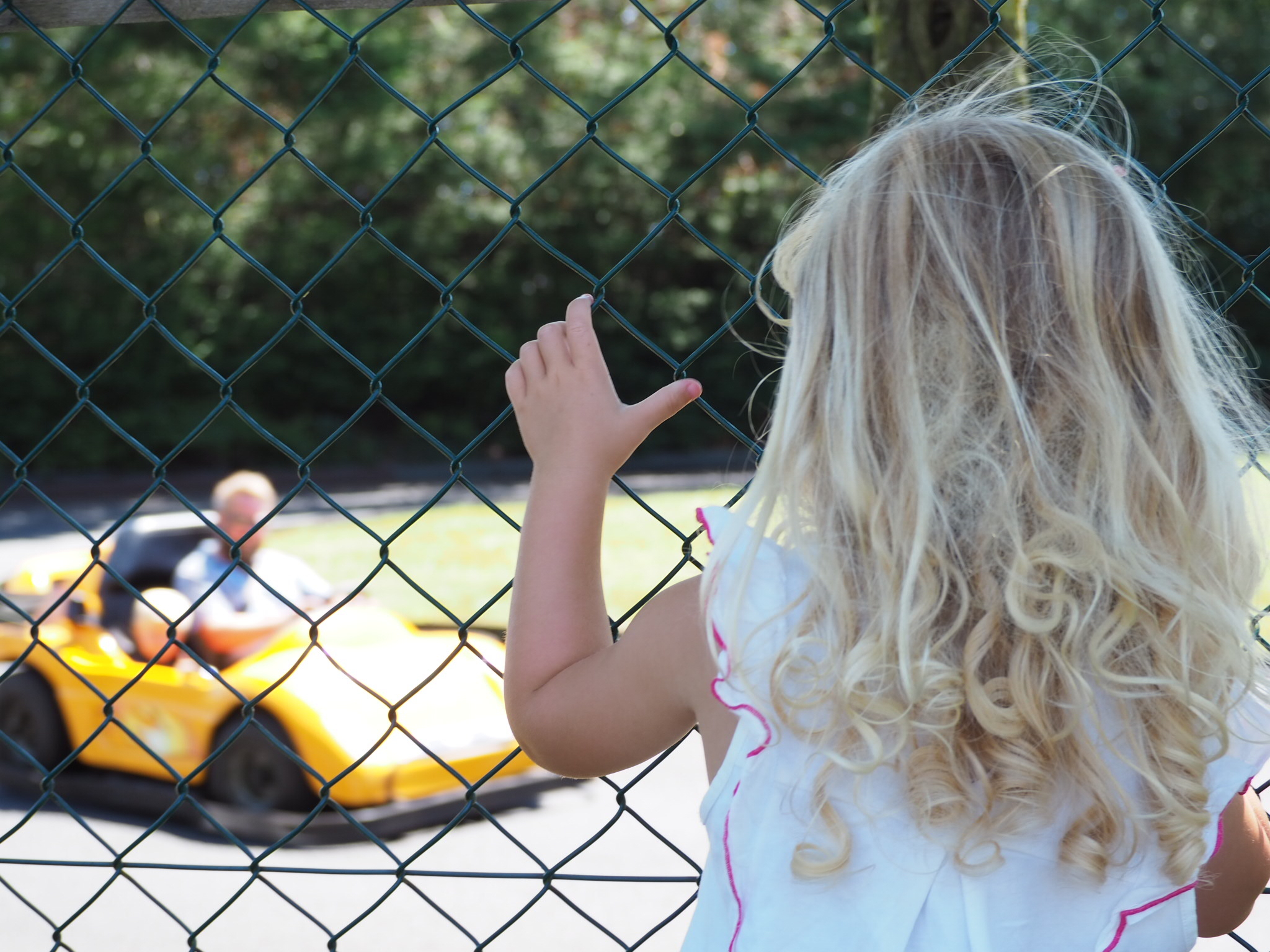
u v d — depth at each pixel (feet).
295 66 51.44
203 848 13.43
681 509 36.22
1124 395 2.89
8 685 15.37
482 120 56.08
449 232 57.26
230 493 15.57
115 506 48.70
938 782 2.80
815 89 57.21
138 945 11.32
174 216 54.54
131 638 14.90
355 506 45.93
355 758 12.94
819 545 2.96
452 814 13.58
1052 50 3.84
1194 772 2.84
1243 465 3.26
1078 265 2.90
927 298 2.93
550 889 4.33
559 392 3.56
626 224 59.21
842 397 2.96
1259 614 3.19
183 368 56.95
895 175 3.07
